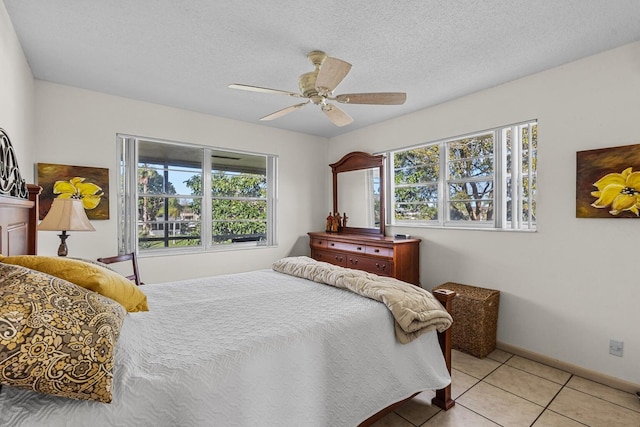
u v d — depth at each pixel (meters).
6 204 1.35
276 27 1.94
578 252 2.37
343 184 4.48
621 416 1.87
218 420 1.07
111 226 3.07
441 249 3.30
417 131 3.53
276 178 4.32
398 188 3.86
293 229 4.47
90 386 0.86
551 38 2.06
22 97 2.23
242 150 3.97
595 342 2.29
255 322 1.50
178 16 1.84
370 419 1.62
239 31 1.99
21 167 2.23
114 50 2.23
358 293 1.94
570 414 1.89
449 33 2.00
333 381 1.44
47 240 2.79
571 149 2.39
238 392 1.14
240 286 2.17
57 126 2.80
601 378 2.24
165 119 3.39
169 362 1.11
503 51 2.23
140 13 1.81
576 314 2.38
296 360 1.32
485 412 1.91
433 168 3.49
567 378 2.32
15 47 2.00
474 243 3.01
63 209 2.23
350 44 2.14
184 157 3.63
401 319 1.67
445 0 1.69
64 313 0.89
